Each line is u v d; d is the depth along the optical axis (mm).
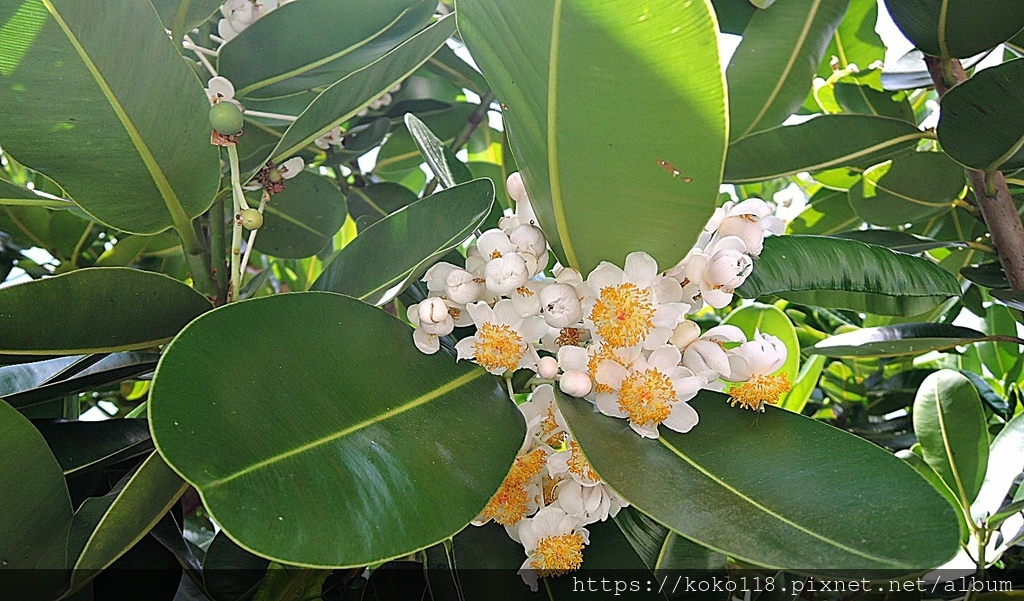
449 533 234
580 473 297
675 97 225
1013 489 519
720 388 310
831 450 280
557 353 305
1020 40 490
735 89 482
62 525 285
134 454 380
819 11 460
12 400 342
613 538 343
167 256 575
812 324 677
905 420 623
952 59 452
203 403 225
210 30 503
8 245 558
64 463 363
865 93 532
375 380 267
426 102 624
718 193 247
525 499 306
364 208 656
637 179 250
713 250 302
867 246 380
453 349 310
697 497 265
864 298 459
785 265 365
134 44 284
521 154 269
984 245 480
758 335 306
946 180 517
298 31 418
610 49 219
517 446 271
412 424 260
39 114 291
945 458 485
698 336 296
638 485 262
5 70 276
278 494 220
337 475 233
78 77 284
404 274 337
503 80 250
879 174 539
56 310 302
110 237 624
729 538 250
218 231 402
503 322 295
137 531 273
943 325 448
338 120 388
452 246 340
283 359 250
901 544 246
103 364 370
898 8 435
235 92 437
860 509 258
